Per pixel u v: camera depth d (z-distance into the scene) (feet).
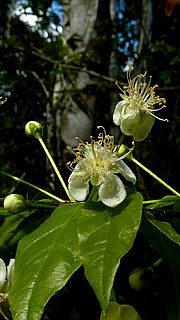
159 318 0.61
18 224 0.49
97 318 1.26
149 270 0.50
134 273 0.50
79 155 0.48
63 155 1.19
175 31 1.55
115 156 0.47
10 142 1.36
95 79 1.25
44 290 0.37
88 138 1.22
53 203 0.48
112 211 0.41
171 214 0.46
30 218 0.49
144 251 0.89
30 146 1.33
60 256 0.39
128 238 0.38
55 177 1.15
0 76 1.30
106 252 0.37
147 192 1.05
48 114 1.26
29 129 0.56
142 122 0.51
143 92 0.52
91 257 0.37
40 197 0.54
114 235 0.38
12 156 1.35
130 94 0.51
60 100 1.24
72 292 1.27
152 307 0.61
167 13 1.03
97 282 0.35
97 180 0.46
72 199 0.49
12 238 0.50
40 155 1.32
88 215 0.41
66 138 1.21
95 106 1.24
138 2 1.61
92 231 0.39
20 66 1.34
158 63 1.43
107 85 1.25
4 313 0.44
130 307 0.44
